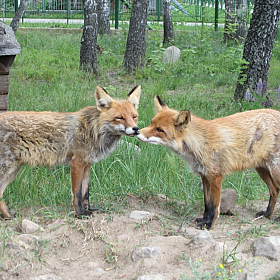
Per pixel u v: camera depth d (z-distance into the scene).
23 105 5.44
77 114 4.05
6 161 3.95
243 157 4.01
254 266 3.65
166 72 8.21
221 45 11.16
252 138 4.01
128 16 16.38
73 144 4.01
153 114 5.27
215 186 3.99
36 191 4.29
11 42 4.50
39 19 16.97
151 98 6.20
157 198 4.29
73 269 3.67
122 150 4.66
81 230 3.86
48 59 9.00
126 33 12.52
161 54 9.54
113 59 9.42
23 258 3.66
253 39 6.01
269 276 3.62
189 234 3.90
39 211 4.12
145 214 4.01
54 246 3.78
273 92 7.38
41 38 11.17
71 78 7.64
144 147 4.75
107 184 4.42
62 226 3.89
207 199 4.04
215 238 3.89
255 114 4.07
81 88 6.73
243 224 4.05
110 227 3.91
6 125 3.94
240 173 4.62
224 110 5.76
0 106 4.58
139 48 8.49
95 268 3.68
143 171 4.53
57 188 4.41
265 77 6.09
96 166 4.54
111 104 4.04
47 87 6.82
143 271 3.64
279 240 3.79
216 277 3.58
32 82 7.18
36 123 3.97
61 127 4.00
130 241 3.81
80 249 3.78
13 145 3.95
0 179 3.97
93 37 8.17
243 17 10.64
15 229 3.91
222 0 16.89
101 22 12.78
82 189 4.06
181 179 4.52
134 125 3.99
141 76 8.06
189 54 9.62
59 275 3.64
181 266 3.66
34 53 9.62
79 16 17.72
